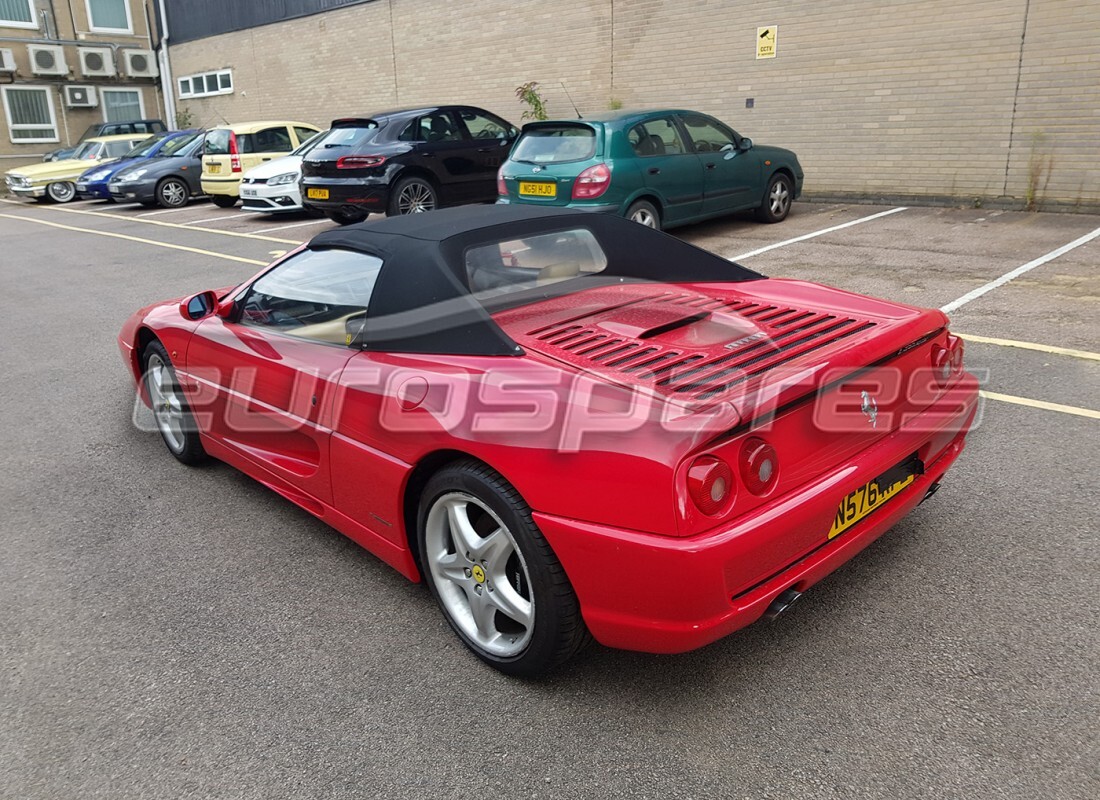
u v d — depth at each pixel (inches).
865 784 82.3
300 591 123.1
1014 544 123.3
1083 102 372.5
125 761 90.7
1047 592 111.6
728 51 485.1
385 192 420.8
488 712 95.9
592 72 557.9
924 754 85.6
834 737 88.7
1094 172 377.4
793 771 84.5
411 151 423.5
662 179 341.1
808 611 110.7
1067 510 131.6
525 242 120.9
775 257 322.3
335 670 104.7
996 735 87.5
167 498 155.8
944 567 118.6
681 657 103.6
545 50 582.9
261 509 150.3
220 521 146.0
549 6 571.2
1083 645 100.7
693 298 122.3
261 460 139.6
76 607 121.0
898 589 114.2
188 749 92.0
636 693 97.7
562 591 91.6
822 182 465.1
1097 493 136.3
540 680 101.1
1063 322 223.0
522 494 90.7
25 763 91.0
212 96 903.1
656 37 518.0
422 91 683.4
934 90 413.4
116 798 85.7
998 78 392.8
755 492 86.4
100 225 586.9
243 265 393.7
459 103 655.8
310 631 113.1
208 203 695.7
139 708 99.0
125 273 391.2
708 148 366.0
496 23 608.1
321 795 84.7
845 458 96.8
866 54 431.8
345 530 123.9
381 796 84.3
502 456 92.0
